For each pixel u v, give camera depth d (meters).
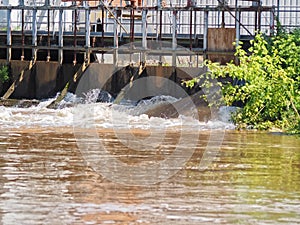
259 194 15.55
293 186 16.38
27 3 45.78
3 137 24.25
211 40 36.28
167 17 44.06
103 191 15.65
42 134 25.23
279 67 27.72
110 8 38.25
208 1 42.50
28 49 40.81
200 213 13.92
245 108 28.09
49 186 16.08
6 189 15.71
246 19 41.53
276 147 22.58
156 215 13.73
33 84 38.56
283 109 28.22
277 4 37.19
